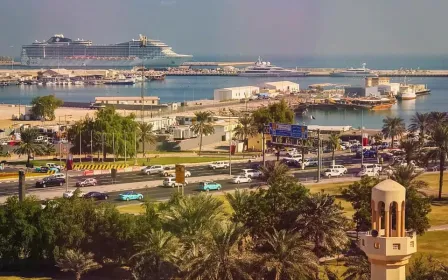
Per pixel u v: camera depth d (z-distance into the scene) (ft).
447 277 275.80
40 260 399.03
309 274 303.89
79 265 368.07
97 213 392.68
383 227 159.94
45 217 395.34
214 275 291.17
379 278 154.71
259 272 298.76
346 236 355.36
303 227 343.67
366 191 416.26
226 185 640.58
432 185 633.61
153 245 331.98
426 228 422.82
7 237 396.37
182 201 361.10
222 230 312.50
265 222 358.02
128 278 355.15
